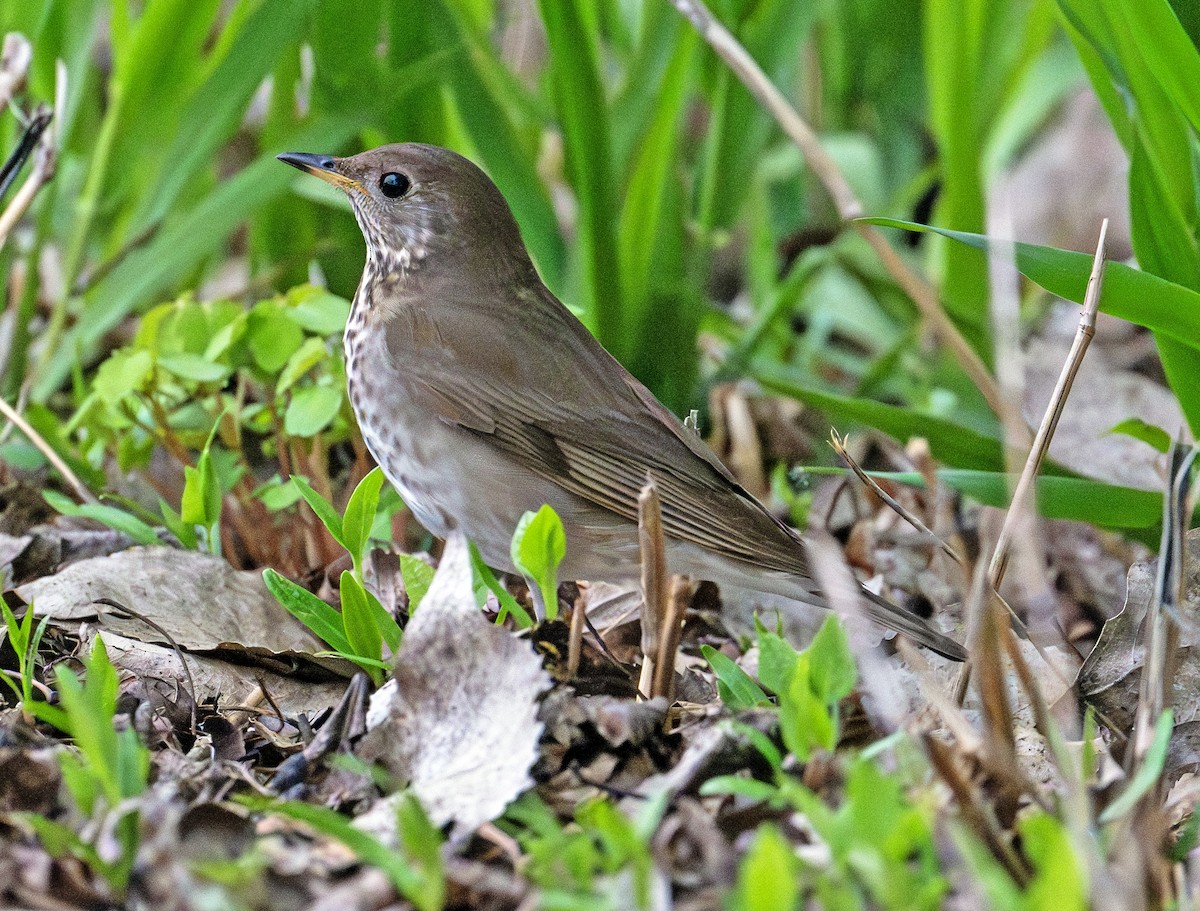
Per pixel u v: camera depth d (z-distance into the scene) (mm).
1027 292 15250
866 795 5840
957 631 9758
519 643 7098
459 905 6039
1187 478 8000
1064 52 15469
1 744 7074
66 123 12430
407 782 7031
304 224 13195
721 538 9359
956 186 12789
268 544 10734
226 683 8555
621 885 5688
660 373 12492
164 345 10477
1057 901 5223
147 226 12219
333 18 11766
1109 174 17609
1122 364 13695
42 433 11227
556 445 9727
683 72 11594
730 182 13094
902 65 16125
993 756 6445
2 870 6066
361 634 8156
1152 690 6824
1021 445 7898
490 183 10352
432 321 9867
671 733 7383
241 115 12188
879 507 11797
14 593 9305
